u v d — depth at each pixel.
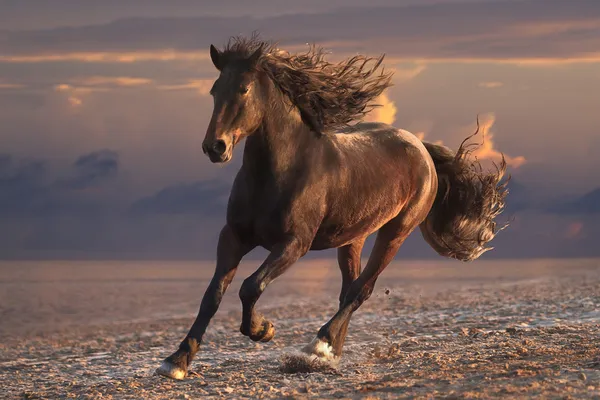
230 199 9.95
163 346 16.20
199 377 10.45
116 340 18.47
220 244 9.93
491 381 8.26
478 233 12.50
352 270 11.46
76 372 12.61
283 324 19.22
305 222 9.81
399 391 8.20
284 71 9.71
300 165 9.85
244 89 9.39
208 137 9.28
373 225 10.81
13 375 12.44
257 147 9.68
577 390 7.58
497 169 12.48
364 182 10.51
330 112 10.06
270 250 10.14
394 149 11.23
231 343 15.38
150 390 9.62
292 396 8.33
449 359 10.31
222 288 9.70
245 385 9.54
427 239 12.72
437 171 12.47
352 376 9.73
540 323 15.10
